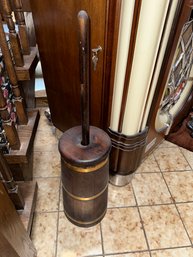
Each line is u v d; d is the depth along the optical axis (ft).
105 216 3.92
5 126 3.04
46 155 5.02
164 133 4.79
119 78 2.93
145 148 4.19
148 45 2.53
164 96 3.97
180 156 5.07
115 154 3.77
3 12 2.71
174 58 3.42
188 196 4.28
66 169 2.93
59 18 3.15
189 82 4.76
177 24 2.75
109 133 3.59
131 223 3.84
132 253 3.48
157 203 4.15
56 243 3.56
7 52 2.82
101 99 3.35
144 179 4.56
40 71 5.86
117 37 2.64
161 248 3.54
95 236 3.66
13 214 2.56
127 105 3.14
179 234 3.72
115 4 2.41
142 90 2.96
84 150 2.85
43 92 6.14
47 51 3.84
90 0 2.57
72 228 3.76
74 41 3.19
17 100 3.43
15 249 2.52
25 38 3.40
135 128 3.40
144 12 2.31
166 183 4.50
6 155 3.30
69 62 3.56
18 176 3.95
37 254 3.43
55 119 5.07
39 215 3.91
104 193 3.37
